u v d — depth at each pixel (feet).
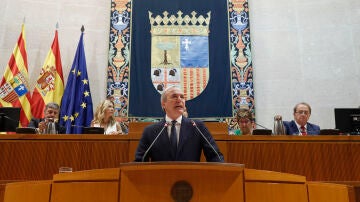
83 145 11.82
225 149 11.73
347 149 11.97
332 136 12.09
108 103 16.34
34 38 22.48
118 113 21.94
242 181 6.81
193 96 22.50
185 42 23.40
